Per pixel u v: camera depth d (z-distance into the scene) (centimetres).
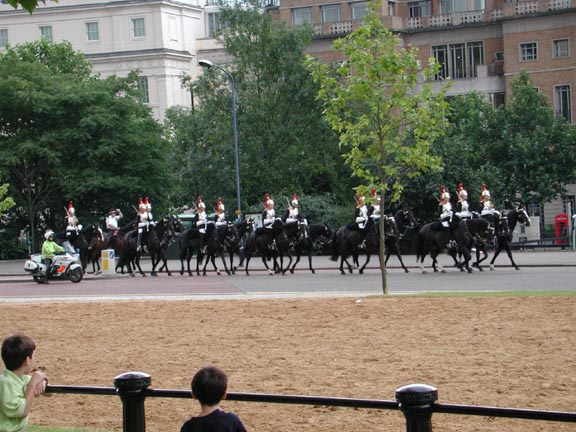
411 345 2041
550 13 8400
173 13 10944
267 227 5012
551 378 1659
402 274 4575
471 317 2386
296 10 9469
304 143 7825
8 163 7550
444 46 8950
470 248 4497
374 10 3125
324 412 1490
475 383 1638
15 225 8269
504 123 7450
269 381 1731
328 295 3297
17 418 1002
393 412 1477
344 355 1966
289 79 7888
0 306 3209
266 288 4012
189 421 853
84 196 7825
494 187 6912
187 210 9431
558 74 8431
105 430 1367
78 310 2981
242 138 7794
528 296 2773
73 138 7681
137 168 7800
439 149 6631
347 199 7762
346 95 3170
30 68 7981
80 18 10888
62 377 1855
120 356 2083
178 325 2531
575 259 5116
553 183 7481
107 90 8006
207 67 7525
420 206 6638
